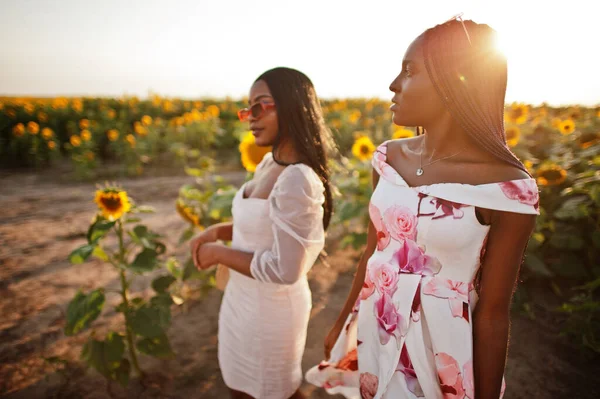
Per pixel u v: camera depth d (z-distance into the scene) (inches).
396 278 42.9
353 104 658.8
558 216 130.2
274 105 56.0
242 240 61.1
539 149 222.8
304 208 52.8
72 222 216.8
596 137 187.3
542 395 90.0
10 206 247.9
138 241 85.1
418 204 40.8
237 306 63.0
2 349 105.0
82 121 434.9
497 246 38.3
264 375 62.1
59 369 95.8
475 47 37.4
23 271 154.1
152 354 85.4
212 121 442.3
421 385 41.6
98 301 77.0
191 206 115.7
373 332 46.9
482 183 38.0
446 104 37.9
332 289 138.7
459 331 40.1
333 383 57.2
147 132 392.5
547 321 117.1
